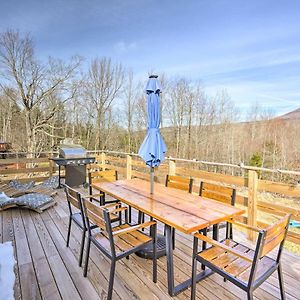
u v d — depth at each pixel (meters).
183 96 17.05
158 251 2.38
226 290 1.90
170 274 1.83
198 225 1.68
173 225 1.71
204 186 2.58
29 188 4.86
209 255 1.75
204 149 17.06
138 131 16.55
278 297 1.83
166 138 16.95
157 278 2.04
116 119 16.38
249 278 1.42
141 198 2.36
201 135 17.16
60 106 13.76
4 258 2.35
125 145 16.53
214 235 2.22
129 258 2.36
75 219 2.52
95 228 2.54
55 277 2.05
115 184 2.98
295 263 2.32
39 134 13.71
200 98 17.16
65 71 13.48
